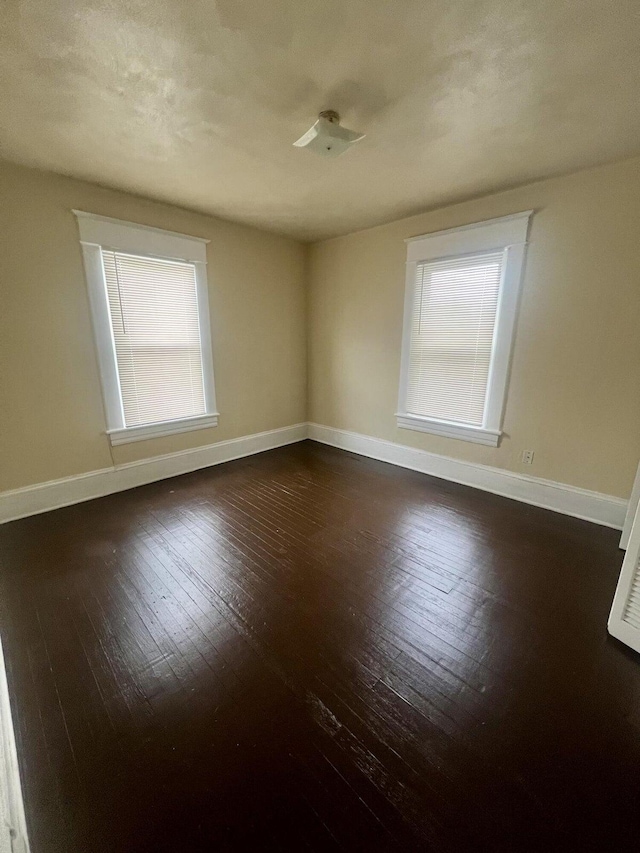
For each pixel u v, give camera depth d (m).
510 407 2.96
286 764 1.14
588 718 1.29
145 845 0.96
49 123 1.87
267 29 1.29
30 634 1.64
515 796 1.06
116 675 1.44
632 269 2.29
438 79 1.55
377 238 3.63
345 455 4.19
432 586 1.98
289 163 2.30
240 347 3.87
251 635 1.64
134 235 2.89
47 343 2.62
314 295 4.37
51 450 2.76
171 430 3.44
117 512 2.79
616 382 2.45
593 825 1.00
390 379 3.78
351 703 1.33
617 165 2.25
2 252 2.37
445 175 2.46
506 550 2.31
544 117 1.81
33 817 1.01
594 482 2.64
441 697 1.36
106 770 1.12
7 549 2.29
